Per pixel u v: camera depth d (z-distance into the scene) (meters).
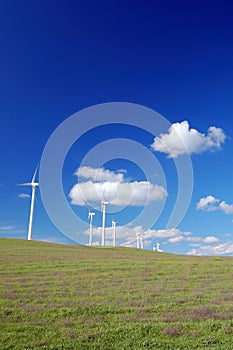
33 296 22.22
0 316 17.48
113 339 14.12
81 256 44.62
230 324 16.16
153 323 16.27
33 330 15.33
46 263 37.19
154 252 65.25
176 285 27.00
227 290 25.14
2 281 27.41
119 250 62.72
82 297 22.06
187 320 16.98
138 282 27.98
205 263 40.91
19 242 64.19
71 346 13.28
